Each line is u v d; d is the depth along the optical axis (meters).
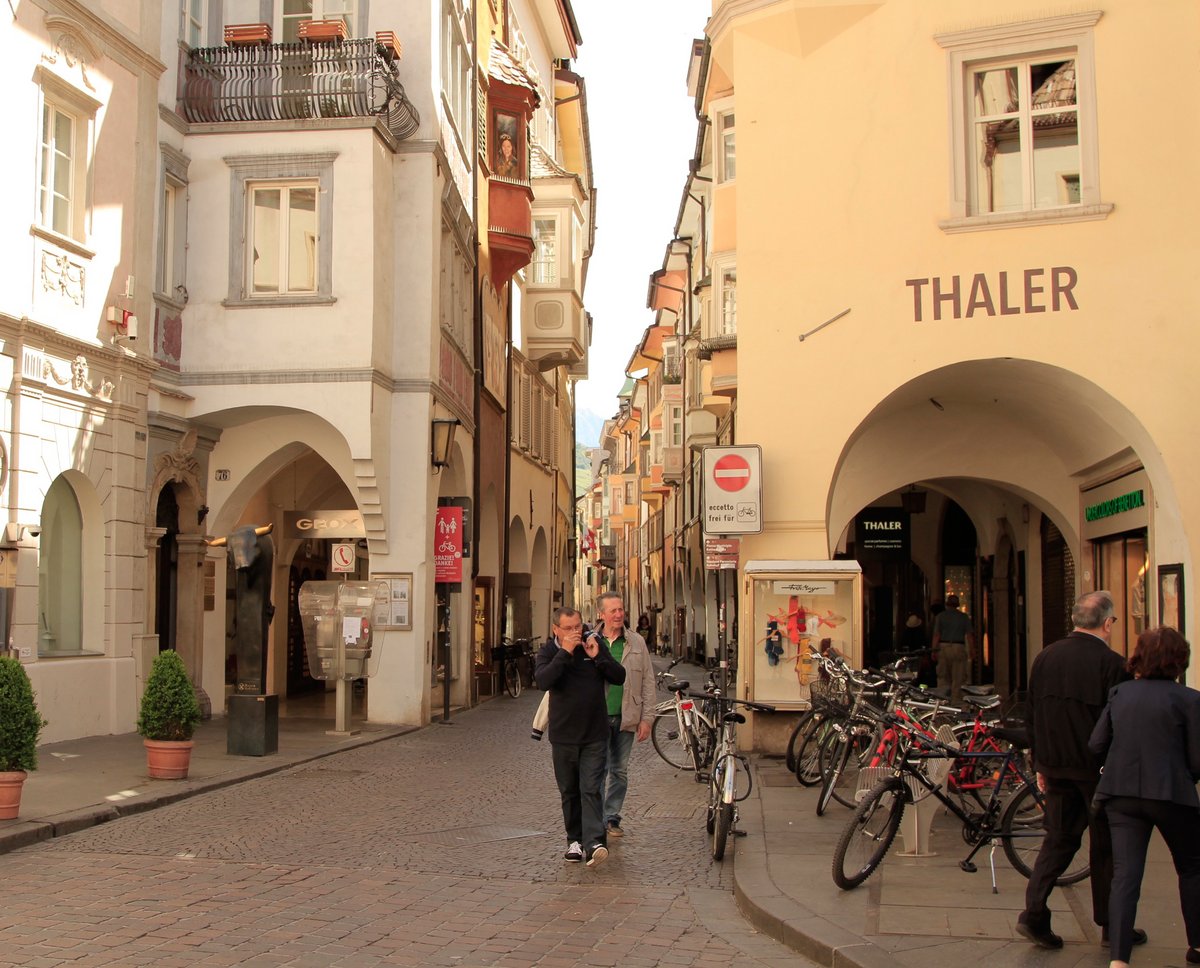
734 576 35.50
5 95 14.52
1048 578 19.80
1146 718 6.22
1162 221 14.02
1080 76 14.27
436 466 20.77
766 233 15.20
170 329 18.66
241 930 7.14
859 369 14.85
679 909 8.00
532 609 38.91
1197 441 13.74
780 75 15.32
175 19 19.02
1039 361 14.22
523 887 8.53
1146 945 6.77
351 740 17.69
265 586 15.66
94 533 16.56
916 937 6.94
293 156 19.11
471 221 26.05
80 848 9.66
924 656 22.98
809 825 10.59
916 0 14.89
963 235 14.61
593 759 9.36
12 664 10.37
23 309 14.86
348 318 18.95
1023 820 8.42
